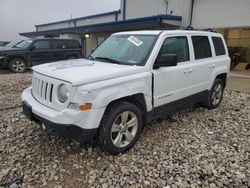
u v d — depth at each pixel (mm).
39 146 3559
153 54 3668
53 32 23812
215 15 11219
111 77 3115
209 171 2963
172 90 4039
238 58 14227
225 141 3822
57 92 2996
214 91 5441
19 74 10648
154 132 4121
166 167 3035
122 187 2682
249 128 4410
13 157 3262
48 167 3045
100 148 3473
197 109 5504
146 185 2715
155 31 4125
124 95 3205
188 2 12156
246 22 10148
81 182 2775
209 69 4941
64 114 2838
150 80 3564
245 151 3496
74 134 2900
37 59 11602
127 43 4098
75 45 12695
